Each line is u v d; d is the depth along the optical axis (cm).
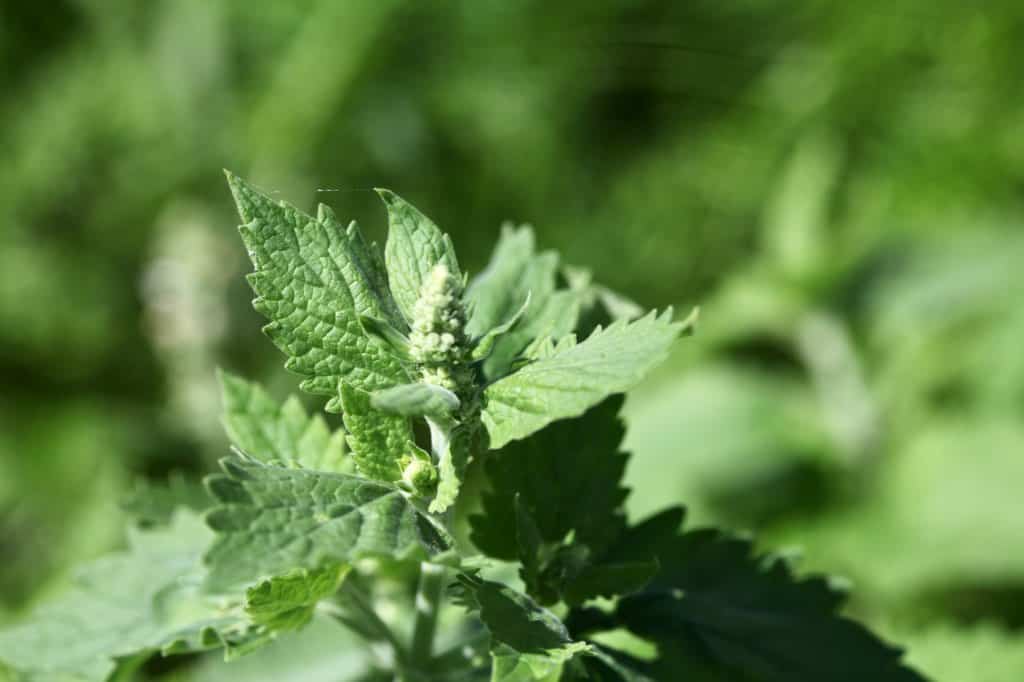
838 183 117
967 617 81
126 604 44
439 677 41
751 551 42
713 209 123
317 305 38
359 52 118
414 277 39
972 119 121
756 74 125
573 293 42
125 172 122
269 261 38
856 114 123
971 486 86
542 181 122
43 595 94
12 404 113
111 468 104
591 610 41
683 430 95
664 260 122
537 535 39
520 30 122
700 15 123
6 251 120
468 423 38
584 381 36
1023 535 82
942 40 120
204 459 107
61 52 131
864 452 95
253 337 109
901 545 84
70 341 118
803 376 104
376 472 38
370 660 46
